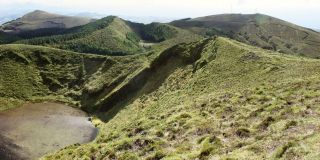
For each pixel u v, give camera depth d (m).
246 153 31.00
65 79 167.50
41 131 108.75
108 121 121.88
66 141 100.81
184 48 141.50
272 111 46.31
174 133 47.97
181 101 91.50
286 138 32.16
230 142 37.28
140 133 54.69
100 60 175.62
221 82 95.94
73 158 52.22
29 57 179.75
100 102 137.88
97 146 52.19
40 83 163.75
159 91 120.69
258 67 96.88
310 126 34.62
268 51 127.69
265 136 35.78
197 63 124.25
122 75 152.12
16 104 141.38
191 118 53.53
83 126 117.56
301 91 56.78
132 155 41.56
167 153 39.22
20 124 114.56
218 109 56.56
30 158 85.94
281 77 80.06
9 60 174.12
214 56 123.44
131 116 105.19
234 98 63.25
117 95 136.50
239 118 47.62
